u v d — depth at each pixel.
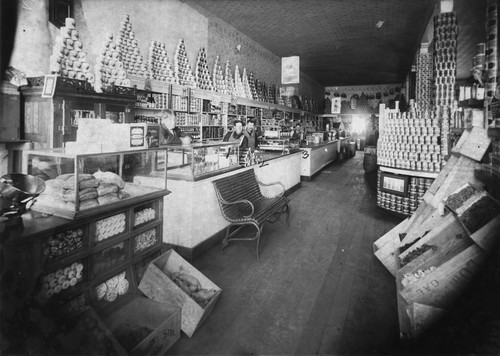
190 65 8.52
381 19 9.69
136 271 2.70
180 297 2.45
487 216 2.28
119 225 2.48
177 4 8.21
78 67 5.37
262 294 3.08
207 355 2.23
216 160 4.41
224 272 3.54
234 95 10.53
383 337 2.45
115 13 6.52
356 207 6.71
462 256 2.30
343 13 9.31
